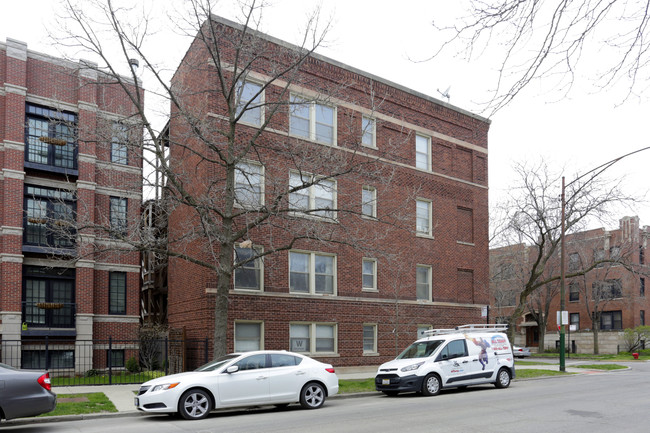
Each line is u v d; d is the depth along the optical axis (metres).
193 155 22.11
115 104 24.33
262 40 20.22
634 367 30.52
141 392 12.91
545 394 15.98
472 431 10.05
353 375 22.73
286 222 21.09
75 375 21.62
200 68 19.30
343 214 22.89
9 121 21.80
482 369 18.00
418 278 27.39
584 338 47.50
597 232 46.62
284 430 10.50
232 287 21.25
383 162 23.98
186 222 20.14
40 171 22.52
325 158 18.91
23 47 22.39
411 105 27.80
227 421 12.12
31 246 21.75
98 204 23.75
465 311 28.81
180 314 23.14
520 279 44.22
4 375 10.45
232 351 20.91
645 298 46.88
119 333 23.77
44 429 11.53
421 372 16.61
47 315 22.25
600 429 10.08
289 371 13.95
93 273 23.28
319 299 23.45
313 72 24.30
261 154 22.12
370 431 10.20
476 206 30.28
